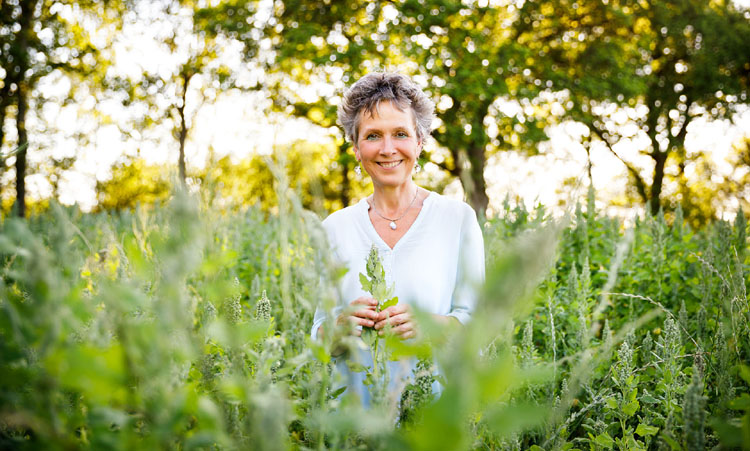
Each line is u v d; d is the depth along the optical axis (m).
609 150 23.66
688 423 1.17
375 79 2.29
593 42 19.23
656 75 22.94
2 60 15.22
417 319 0.62
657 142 23.89
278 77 19.31
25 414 0.83
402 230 2.32
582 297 3.04
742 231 3.84
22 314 0.85
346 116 2.38
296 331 2.20
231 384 0.83
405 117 2.26
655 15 20.55
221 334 0.91
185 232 0.84
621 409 1.80
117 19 19.56
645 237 4.55
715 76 21.39
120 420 0.84
